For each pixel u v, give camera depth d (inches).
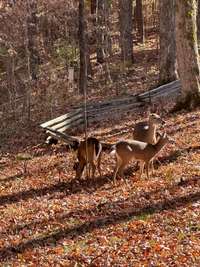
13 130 899.4
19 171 617.0
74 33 1360.7
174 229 371.6
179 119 717.3
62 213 448.5
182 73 762.8
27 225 433.7
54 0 1246.9
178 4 744.3
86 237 386.3
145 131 559.5
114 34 1590.8
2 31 1111.6
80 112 802.8
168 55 987.3
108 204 447.5
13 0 1086.4
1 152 757.9
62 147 693.9
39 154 688.4
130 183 501.7
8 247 391.5
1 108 1108.5
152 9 1776.6
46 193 515.2
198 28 1343.5
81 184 523.8
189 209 405.1
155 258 329.7
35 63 1232.2
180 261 321.4
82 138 708.0
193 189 450.9
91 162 529.3
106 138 693.3
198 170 499.8
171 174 500.4
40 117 973.8
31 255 367.9
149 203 435.2
